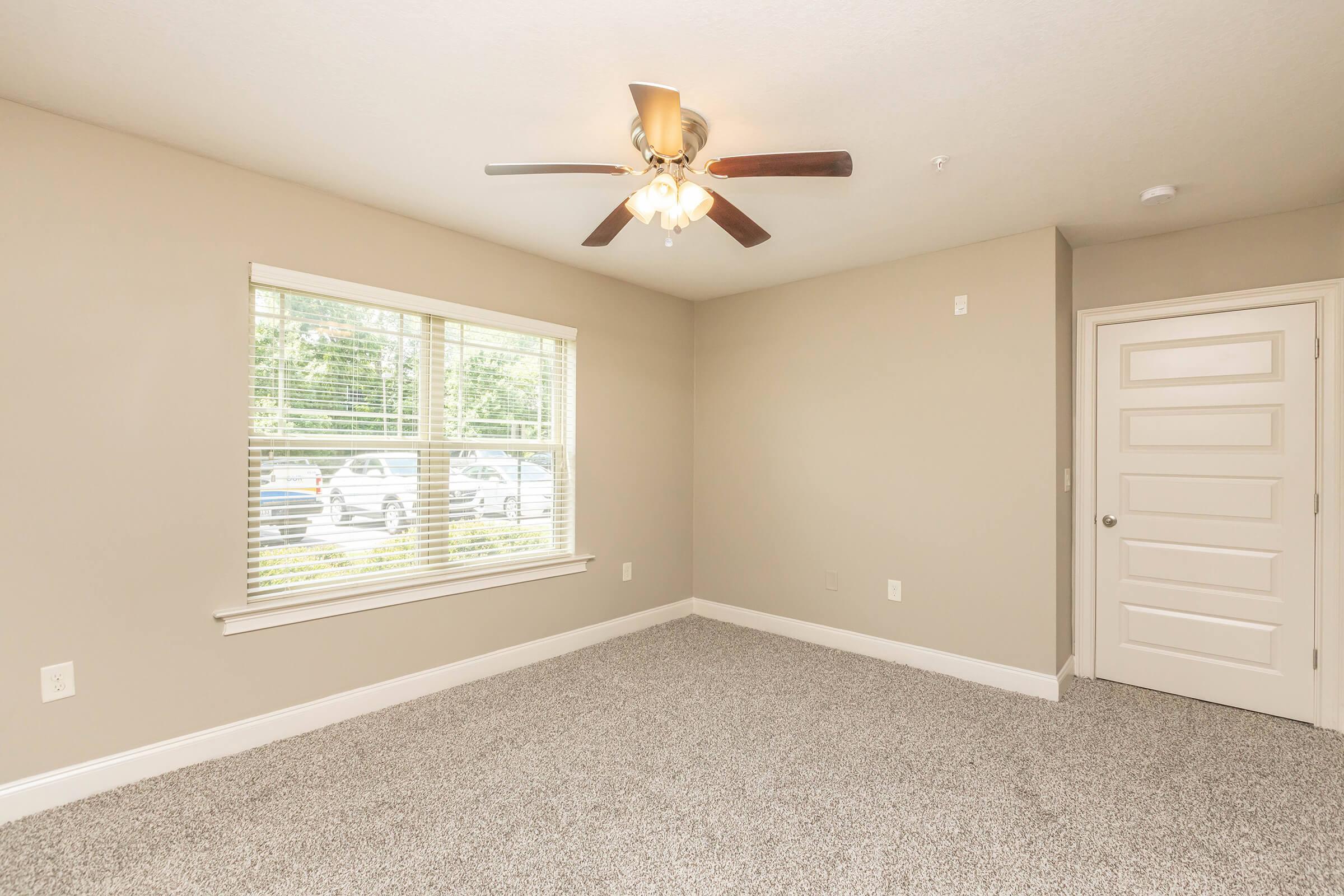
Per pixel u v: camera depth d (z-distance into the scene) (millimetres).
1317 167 2348
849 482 3652
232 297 2375
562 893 1638
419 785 2160
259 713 2441
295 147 2240
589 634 3719
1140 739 2527
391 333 2863
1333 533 2639
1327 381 2660
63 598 2021
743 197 2617
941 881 1692
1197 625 2941
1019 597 3037
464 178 2477
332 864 1743
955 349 3238
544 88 1868
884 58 1703
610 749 2422
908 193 2580
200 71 1784
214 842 1834
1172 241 3025
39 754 1979
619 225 2146
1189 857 1796
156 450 2203
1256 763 2338
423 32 1605
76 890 1635
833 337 3729
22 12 1519
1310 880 1700
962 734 2568
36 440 1975
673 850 1818
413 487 2963
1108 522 3164
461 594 3098
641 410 4062
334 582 2682
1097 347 3209
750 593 4145
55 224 2010
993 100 1914
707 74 1783
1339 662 2621
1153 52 1669
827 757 2367
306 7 1504
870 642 3549
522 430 3430
